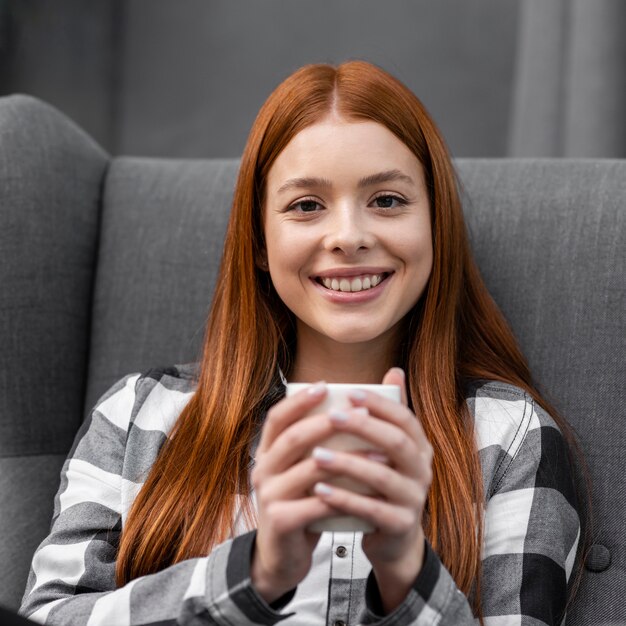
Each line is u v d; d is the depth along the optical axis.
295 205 1.26
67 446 1.53
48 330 1.52
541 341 1.40
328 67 1.33
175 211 1.60
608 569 1.27
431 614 0.94
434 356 1.31
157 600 1.04
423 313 1.32
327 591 1.18
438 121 2.77
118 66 3.04
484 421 1.27
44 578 1.20
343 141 1.25
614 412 1.33
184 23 2.98
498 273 1.46
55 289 1.54
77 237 1.60
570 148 2.24
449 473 1.21
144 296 1.57
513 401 1.29
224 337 1.36
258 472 0.89
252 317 1.35
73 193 1.60
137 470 1.29
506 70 2.71
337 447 0.88
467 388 1.32
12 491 1.44
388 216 1.26
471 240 1.48
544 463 1.23
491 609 1.13
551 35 2.30
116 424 1.34
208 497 1.23
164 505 1.24
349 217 1.23
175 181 1.64
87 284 1.61
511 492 1.20
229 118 2.95
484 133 2.74
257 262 1.36
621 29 2.19
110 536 1.25
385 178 1.25
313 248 1.24
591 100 2.21
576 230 1.43
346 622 1.17
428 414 1.28
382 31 2.79
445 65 2.76
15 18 3.04
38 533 1.43
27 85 3.05
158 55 3.01
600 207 1.43
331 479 0.87
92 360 1.57
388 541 0.89
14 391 1.48
